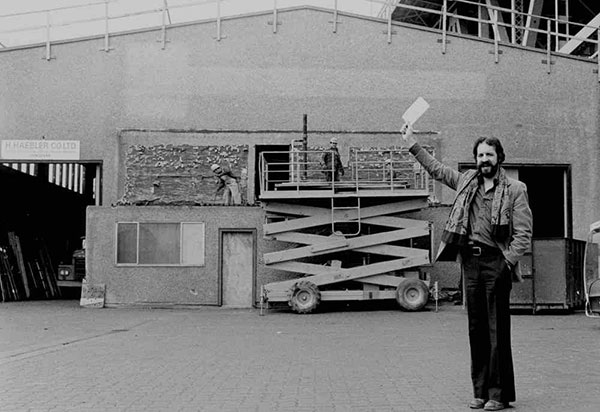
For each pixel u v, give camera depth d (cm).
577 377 860
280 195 2164
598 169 2703
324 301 2255
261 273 2347
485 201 658
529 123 2700
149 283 2361
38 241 3381
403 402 704
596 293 1678
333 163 2180
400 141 2677
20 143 2686
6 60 2705
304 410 668
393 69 2705
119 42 2712
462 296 2259
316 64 2706
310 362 1018
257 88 2698
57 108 2695
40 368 960
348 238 2177
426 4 3775
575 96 2711
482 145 654
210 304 2352
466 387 792
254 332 1522
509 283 654
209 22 2712
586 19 3856
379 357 1074
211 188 2628
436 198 2612
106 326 1683
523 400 702
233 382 838
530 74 2712
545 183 2861
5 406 695
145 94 2697
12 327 1658
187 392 771
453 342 1290
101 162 2678
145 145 2672
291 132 2684
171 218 2372
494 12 3338
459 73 2705
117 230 2373
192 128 2683
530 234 648
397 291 2131
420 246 2388
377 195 2156
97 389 791
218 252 2358
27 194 3431
